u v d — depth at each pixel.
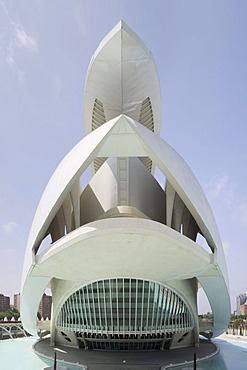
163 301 25.03
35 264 20.14
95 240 17.19
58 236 25.50
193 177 23.48
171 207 25.34
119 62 27.75
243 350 30.17
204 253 19.86
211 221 23.30
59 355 24.05
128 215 24.86
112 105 30.30
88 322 25.41
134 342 25.92
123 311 24.48
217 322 30.16
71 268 21.02
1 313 69.25
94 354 24.22
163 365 20.14
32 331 34.44
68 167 20.97
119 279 23.73
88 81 30.33
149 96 31.56
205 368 21.00
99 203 29.14
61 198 20.66
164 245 17.66
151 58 28.77
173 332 26.02
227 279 25.62
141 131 17.95
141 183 29.09
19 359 24.42
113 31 26.66
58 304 27.39
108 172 29.47
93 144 18.66
